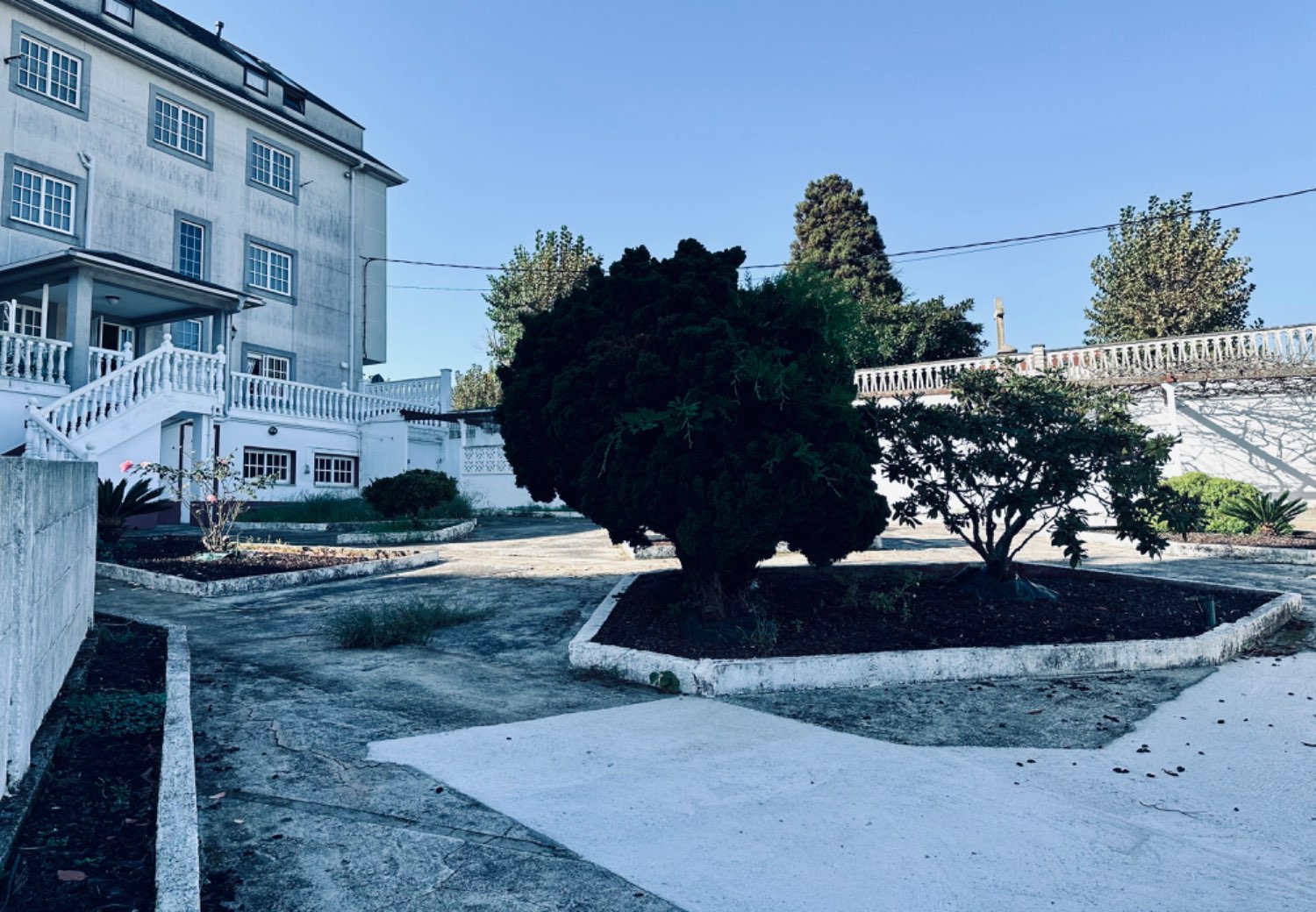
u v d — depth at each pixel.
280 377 23.09
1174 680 5.72
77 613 5.68
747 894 2.82
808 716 4.95
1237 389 18.81
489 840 3.26
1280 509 13.76
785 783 3.85
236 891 2.83
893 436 7.87
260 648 6.80
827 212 38.81
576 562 12.45
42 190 17.62
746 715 4.98
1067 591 7.79
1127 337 32.31
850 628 6.60
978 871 2.97
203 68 21.86
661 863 3.06
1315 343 17.45
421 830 3.34
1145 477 7.12
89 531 6.51
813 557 6.68
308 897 2.80
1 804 3.19
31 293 16.77
